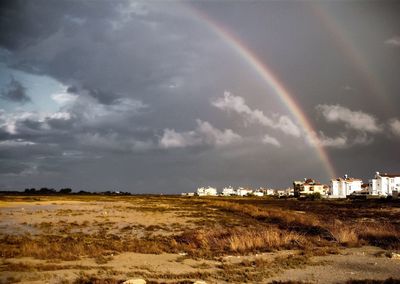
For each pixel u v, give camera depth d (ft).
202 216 197.77
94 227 139.85
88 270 64.08
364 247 91.61
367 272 62.69
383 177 530.27
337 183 578.25
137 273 61.77
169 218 183.83
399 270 64.08
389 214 213.66
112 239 106.63
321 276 59.67
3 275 59.16
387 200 378.73
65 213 207.51
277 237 94.63
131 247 88.89
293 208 278.67
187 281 56.03
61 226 139.85
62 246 87.45
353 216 196.85
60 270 63.62
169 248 89.61
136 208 265.54
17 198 450.71
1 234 115.14
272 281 56.24
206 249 87.86
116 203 355.77
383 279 57.26
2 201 351.87
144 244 94.84
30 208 257.75
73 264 69.05
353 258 75.51
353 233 100.73
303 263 69.92
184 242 99.25
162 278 58.70
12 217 179.22
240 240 90.07
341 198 513.04
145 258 76.79
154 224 152.87
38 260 72.59
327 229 114.21
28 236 109.19
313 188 652.89
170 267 67.77
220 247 89.71
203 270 65.00
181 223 159.94
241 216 200.54
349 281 55.16
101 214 202.49
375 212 231.71
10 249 83.05
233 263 71.26
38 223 149.89
